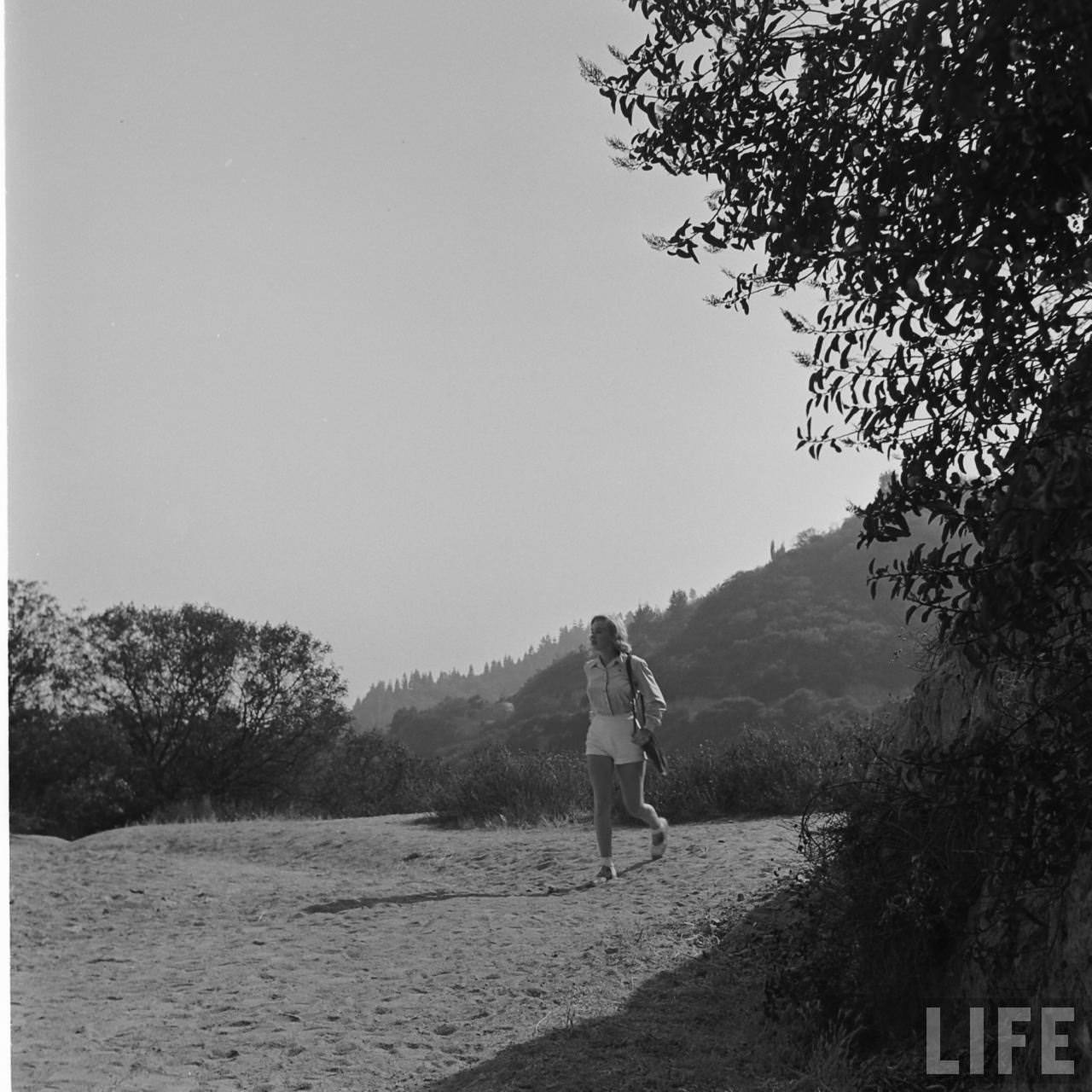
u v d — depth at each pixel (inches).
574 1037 192.1
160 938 317.4
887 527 123.7
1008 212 103.7
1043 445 103.6
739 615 6215.6
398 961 263.7
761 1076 168.4
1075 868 139.2
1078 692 127.8
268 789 981.2
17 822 896.3
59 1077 187.3
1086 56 91.0
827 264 130.0
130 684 947.3
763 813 474.6
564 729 6491.1
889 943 172.9
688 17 135.2
